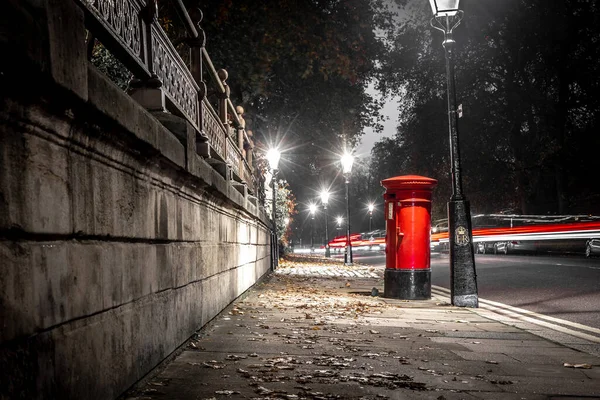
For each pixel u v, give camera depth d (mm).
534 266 20625
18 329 2262
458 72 40719
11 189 2279
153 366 4316
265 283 14664
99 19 3424
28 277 2365
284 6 21203
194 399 3771
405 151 46969
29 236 2432
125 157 3594
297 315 8453
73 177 2891
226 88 9523
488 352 5945
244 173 12312
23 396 2295
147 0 4477
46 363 2506
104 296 3268
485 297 12492
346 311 9273
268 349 5668
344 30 23875
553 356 5801
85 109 2818
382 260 36125
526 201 41062
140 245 4035
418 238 11453
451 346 6246
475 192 42281
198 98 6684
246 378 4422
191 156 5180
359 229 110312
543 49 37250
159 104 4766
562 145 37406
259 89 22516
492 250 37031
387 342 6379
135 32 4270
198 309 6055
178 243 5215
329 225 108312
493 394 4191
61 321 2674
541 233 31969
